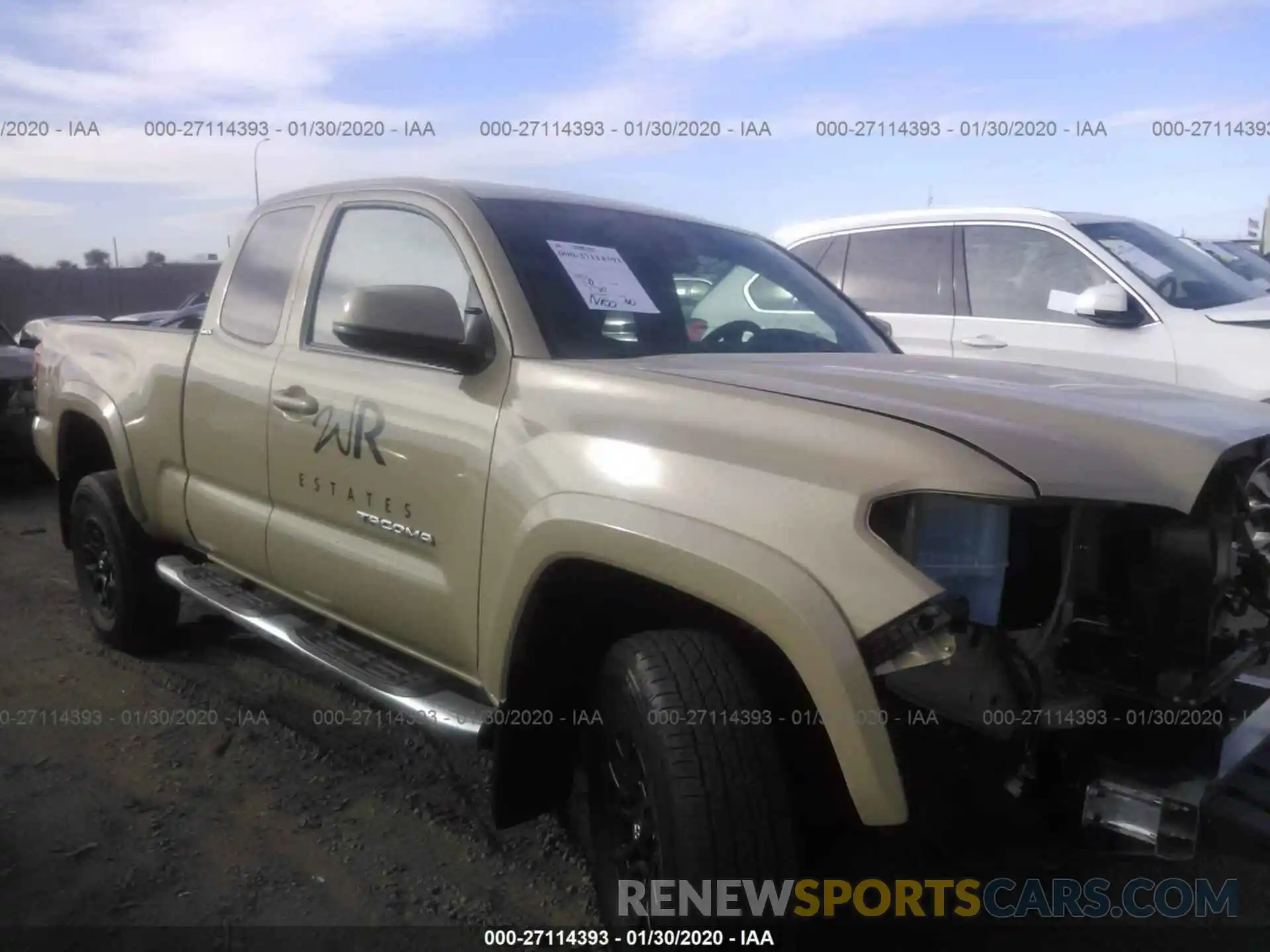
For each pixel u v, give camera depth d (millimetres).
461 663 2977
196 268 27078
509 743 2758
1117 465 2164
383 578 3146
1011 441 2158
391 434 3068
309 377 3459
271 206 4066
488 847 3266
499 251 3066
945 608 1976
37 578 6129
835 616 2029
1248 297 6559
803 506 2156
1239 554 2264
